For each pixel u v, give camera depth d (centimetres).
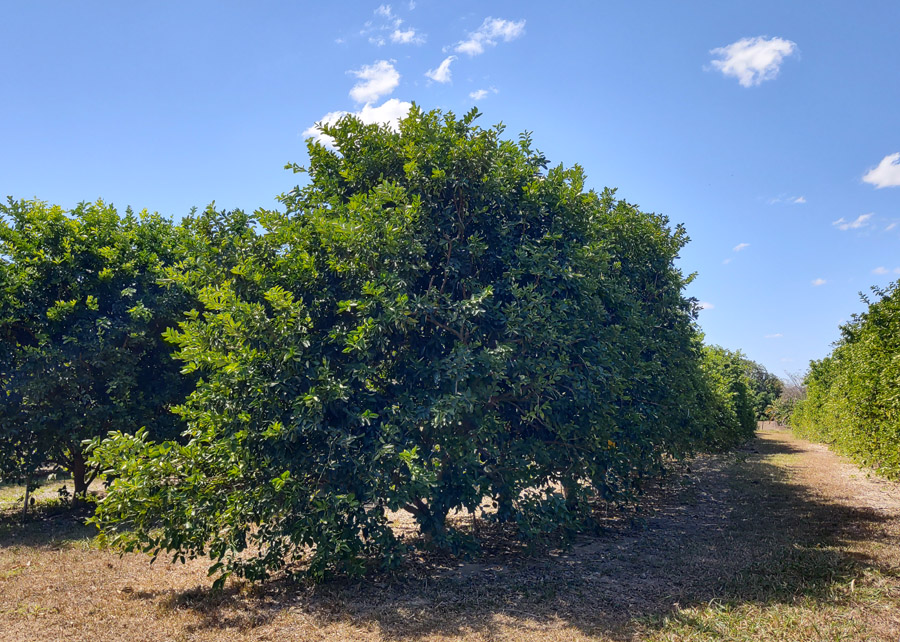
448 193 883
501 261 887
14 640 615
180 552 729
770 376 7362
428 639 608
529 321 800
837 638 573
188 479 705
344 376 781
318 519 721
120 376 1234
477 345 791
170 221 1433
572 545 988
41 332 1202
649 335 1272
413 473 700
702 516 1251
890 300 1341
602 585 773
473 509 815
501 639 604
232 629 641
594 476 987
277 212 847
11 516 1369
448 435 802
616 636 604
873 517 1159
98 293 1303
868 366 1443
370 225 770
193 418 782
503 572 839
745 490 1593
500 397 883
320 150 918
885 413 1377
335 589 766
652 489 1603
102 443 713
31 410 1227
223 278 832
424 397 788
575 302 902
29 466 1277
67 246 1256
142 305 1238
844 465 2161
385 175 898
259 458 743
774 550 904
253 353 731
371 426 754
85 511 1395
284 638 618
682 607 678
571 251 872
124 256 1323
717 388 2298
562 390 900
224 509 721
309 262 793
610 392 957
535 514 852
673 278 1417
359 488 736
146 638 618
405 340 841
